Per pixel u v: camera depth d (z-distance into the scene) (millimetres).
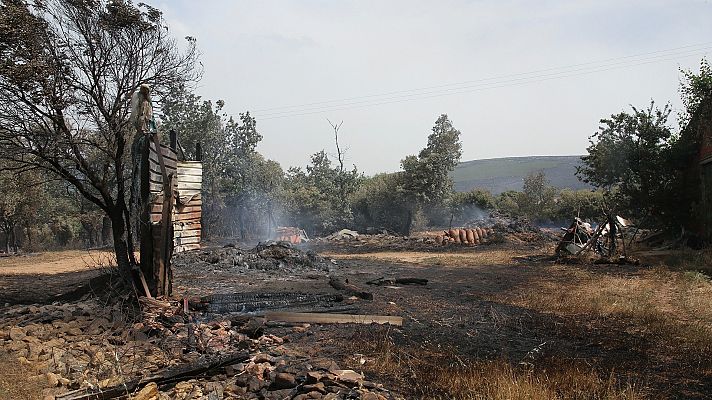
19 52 9148
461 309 9766
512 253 23547
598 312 9508
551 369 6008
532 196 52781
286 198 48750
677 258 17531
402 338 7547
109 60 10617
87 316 7891
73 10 10109
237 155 44531
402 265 19000
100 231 40938
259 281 13336
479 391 5301
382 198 49594
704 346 7254
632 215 23594
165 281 9719
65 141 9547
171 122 36406
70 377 5695
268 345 7113
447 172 49031
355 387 5348
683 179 22000
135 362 6199
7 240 32344
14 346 6469
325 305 9984
